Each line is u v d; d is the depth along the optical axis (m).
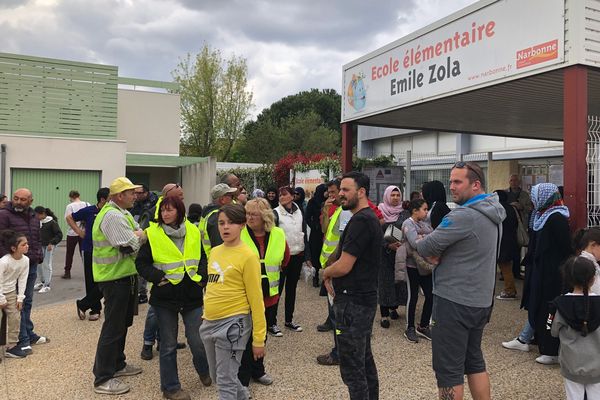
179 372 4.76
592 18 5.03
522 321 6.42
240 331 3.42
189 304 4.23
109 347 4.25
